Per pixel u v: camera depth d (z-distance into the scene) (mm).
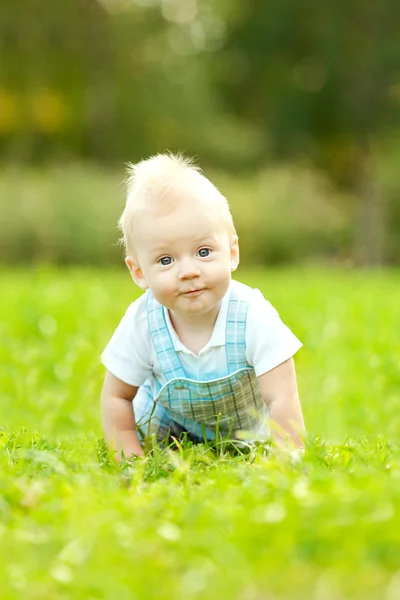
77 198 21812
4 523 2295
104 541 2057
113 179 23625
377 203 26062
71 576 1922
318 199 24375
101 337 7582
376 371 6520
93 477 2754
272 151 28047
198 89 27906
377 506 2115
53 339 7613
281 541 1980
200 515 2211
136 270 3518
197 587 1844
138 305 3637
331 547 1953
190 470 2922
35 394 6102
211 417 3656
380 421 5559
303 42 26750
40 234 21188
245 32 27203
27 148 27703
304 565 1916
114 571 1938
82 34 27031
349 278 14773
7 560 2016
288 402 3430
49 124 28203
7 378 6402
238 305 3510
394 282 13594
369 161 26531
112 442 3459
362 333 7777
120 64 27438
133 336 3621
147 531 2119
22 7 26547
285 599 1796
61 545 2094
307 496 2227
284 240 22891
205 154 27734
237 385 3559
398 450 3137
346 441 3314
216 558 1957
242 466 2857
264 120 28219
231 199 22875
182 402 3613
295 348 3479
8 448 3342
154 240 3318
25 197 21750
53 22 26641
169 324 3539
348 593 1794
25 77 27047
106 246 21422
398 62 25609
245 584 1854
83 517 2186
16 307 8719
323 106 27188
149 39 27484
